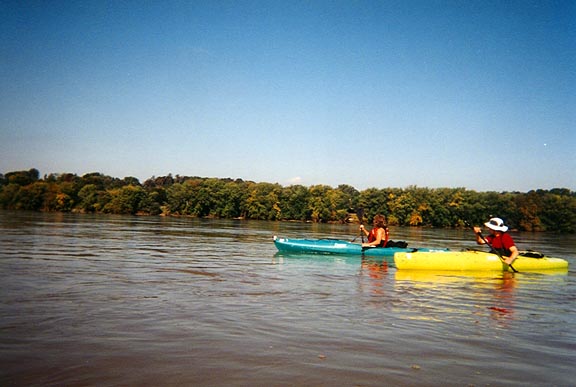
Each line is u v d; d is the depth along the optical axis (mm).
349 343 4723
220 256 13680
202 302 6582
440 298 7391
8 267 9656
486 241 11828
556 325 5766
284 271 10438
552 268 12336
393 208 70250
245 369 3904
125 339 4656
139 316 5621
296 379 3709
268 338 4828
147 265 10914
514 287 8867
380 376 3828
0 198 71688
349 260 13008
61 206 71312
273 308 6293
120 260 11773
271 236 26500
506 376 3920
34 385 3461
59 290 7172
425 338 4977
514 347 4742
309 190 74375
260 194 75250
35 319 5309
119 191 72438
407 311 6309
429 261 11070
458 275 10453
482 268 11328
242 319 5609
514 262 11672
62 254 12656
